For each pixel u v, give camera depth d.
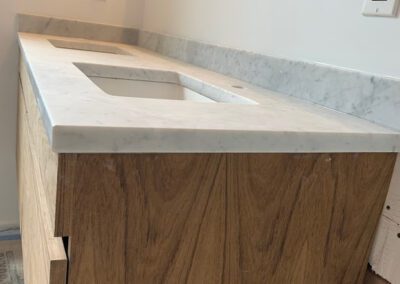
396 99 0.68
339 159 0.66
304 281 0.72
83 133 0.47
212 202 0.59
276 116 0.68
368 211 0.72
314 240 0.69
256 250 0.65
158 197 0.56
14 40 1.76
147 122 0.53
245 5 1.15
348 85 0.77
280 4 0.99
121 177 0.52
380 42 0.72
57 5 1.80
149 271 0.58
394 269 0.71
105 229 0.54
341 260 0.73
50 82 0.70
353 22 0.78
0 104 1.80
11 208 1.91
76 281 0.54
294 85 0.92
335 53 0.82
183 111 0.62
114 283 0.56
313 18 0.88
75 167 0.49
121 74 1.11
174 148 0.53
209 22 1.35
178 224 0.58
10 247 1.83
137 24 1.98
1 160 1.85
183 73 1.14
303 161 0.63
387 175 0.71
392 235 0.71
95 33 1.89
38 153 0.78
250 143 0.57
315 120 0.69
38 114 0.72
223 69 1.22
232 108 0.70
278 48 1.00
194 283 0.63
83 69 1.05
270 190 0.63
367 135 0.65
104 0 1.88
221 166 0.58
